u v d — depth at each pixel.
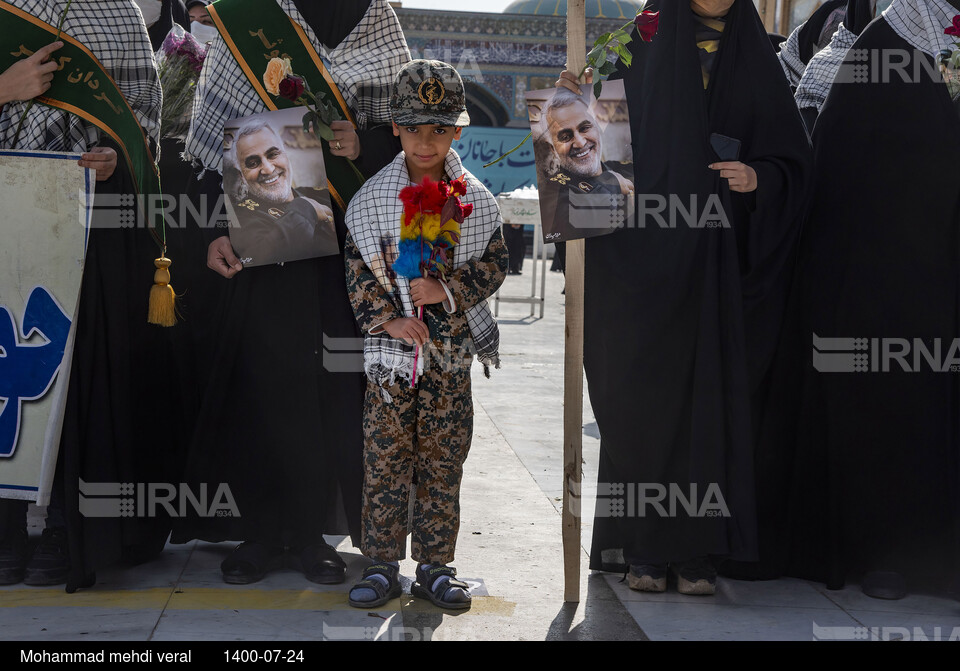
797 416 3.27
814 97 3.46
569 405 2.85
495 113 28.45
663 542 3.01
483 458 4.69
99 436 2.94
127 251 3.06
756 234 3.04
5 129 2.90
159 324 3.07
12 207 2.87
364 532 2.89
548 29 27.83
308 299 3.07
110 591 2.92
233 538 3.12
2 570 2.96
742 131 3.06
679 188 2.93
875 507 3.14
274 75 2.96
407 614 2.77
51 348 2.89
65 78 2.88
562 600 2.92
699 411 2.93
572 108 2.85
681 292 2.95
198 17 4.22
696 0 3.01
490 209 2.87
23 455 2.90
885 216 3.13
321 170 2.98
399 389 2.81
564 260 2.87
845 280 3.18
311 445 3.09
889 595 3.04
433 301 2.76
